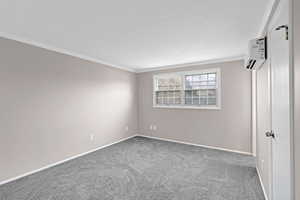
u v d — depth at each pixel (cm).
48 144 282
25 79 251
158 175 253
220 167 280
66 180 238
